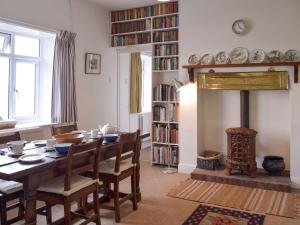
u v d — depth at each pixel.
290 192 3.69
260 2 4.05
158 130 5.04
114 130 3.35
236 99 4.50
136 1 4.82
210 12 4.36
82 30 4.76
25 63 4.23
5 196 2.44
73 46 4.40
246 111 4.28
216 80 4.34
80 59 4.74
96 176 2.69
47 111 4.43
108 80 5.39
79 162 2.54
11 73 4.03
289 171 4.18
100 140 2.63
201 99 4.68
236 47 4.20
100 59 5.18
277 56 3.97
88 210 3.06
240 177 4.01
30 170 2.09
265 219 2.96
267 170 4.07
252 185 3.87
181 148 4.66
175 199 3.52
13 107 4.08
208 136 4.74
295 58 3.89
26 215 2.17
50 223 2.69
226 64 4.18
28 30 3.99
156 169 4.88
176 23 4.84
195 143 4.54
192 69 4.44
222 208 3.25
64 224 2.49
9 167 2.10
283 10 3.94
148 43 5.13
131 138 3.07
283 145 4.22
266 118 4.29
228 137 4.09
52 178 2.45
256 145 4.37
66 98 4.29
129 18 5.23
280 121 4.21
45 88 4.44
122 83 5.74
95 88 5.08
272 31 4.00
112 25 5.43
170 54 4.93
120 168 3.01
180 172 4.66
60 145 2.51
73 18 4.57
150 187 3.96
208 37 4.38
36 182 2.21
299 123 3.87
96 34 5.08
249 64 4.04
